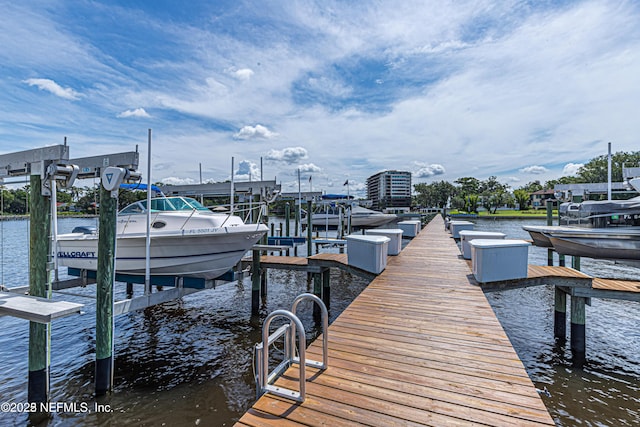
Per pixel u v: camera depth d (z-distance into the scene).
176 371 5.76
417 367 2.98
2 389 5.02
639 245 8.92
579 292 6.10
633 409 4.59
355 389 2.60
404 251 10.48
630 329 7.30
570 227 11.30
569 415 4.47
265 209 10.86
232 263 7.39
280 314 2.51
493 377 2.80
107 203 4.94
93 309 8.98
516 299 9.74
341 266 8.41
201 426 4.28
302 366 2.40
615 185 14.42
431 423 2.19
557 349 6.43
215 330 7.66
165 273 7.12
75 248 7.49
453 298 5.30
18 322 7.77
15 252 18.88
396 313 4.57
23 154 4.93
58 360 6.10
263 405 2.38
